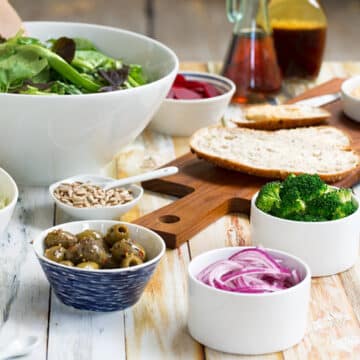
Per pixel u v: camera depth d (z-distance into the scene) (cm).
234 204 208
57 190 204
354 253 183
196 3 661
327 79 301
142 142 247
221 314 152
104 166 224
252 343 152
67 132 203
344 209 179
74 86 218
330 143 234
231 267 159
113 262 165
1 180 185
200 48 572
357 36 595
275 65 280
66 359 150
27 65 215
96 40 248
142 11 635
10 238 190
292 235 178
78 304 163
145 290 172
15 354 149
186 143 248
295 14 291
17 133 201
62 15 619
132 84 229
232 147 228
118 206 196
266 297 150
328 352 154
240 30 277
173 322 162
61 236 168
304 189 182
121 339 156
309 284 156
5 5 235
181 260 184
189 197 206
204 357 152
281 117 246
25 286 172
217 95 264
